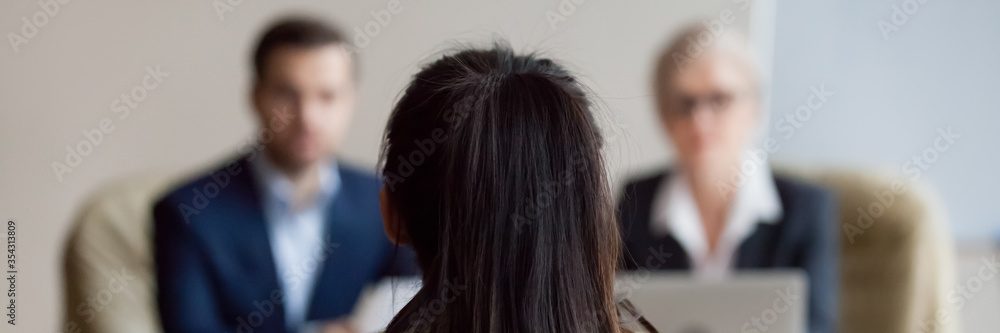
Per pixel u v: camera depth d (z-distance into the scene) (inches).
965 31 62.6
